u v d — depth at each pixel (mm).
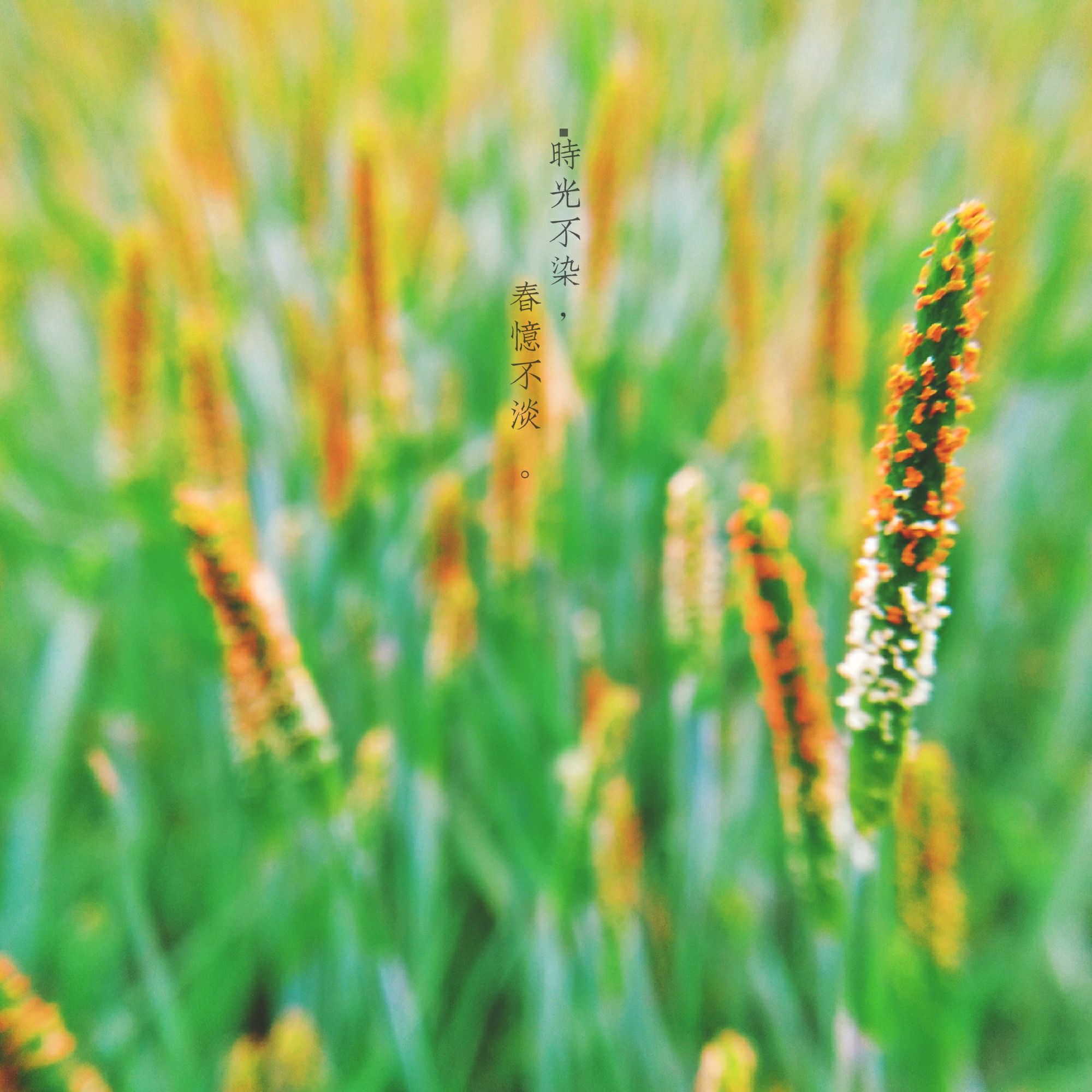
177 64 297
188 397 198
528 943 237
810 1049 238
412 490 259
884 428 126
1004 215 245
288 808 196
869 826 134
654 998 243
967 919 268
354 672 281
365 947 190
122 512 231
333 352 220
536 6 398
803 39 389
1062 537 351
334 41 397
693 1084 225
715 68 354
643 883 265
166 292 283
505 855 267
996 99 364
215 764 261
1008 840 261
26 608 329
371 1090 208
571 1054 227
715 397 329
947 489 124
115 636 323
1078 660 286
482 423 341
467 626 215
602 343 240
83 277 353
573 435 244
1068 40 400
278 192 363
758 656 137
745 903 213
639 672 308
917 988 154
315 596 271
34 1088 133
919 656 128
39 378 357
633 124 306
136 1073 217
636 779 290
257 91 360
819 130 353
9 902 246
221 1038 241
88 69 436
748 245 212
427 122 348
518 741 249
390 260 206
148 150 330
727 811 244
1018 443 305
